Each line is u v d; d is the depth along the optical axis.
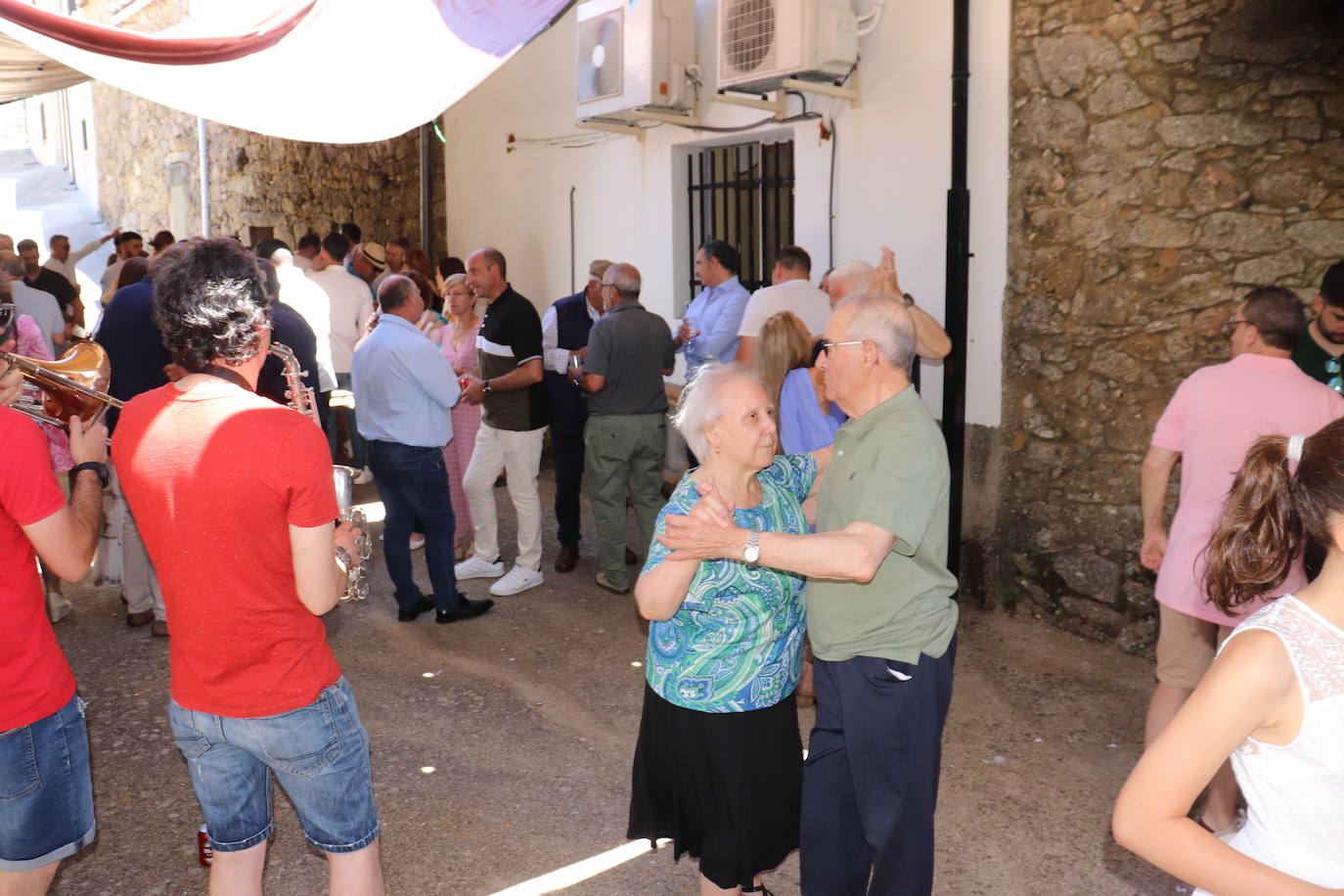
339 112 4.87
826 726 2.74
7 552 2.22
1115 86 4.64
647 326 5.48
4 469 2.15
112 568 5.29
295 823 3.58
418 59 4.66
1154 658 4.80
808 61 5.56
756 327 4.88
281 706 2.22
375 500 7.80
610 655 4.98
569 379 6.05
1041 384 5.07
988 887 3.13
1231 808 3.26
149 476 2.13
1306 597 1.41
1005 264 5.14
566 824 3.53
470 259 5.58
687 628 2.51
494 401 5.66
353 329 8.03
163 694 4.53
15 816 2.29
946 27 5.30
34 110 22.67
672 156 7.34
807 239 6.41
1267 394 3.10
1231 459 3.12
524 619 5.45
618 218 7.93
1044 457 5.10
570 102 8.23
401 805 3.65
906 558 2.54
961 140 5.18
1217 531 1.57
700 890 2.85
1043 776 3.79
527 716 4.36
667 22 6.65
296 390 2.89
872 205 5.90
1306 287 4.29
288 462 2.12
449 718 4.34
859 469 2.54
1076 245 4.86
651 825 2.70
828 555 2.31
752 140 6.88
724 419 2.47
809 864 2.76
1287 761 1.38
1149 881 3.15
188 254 2.19
